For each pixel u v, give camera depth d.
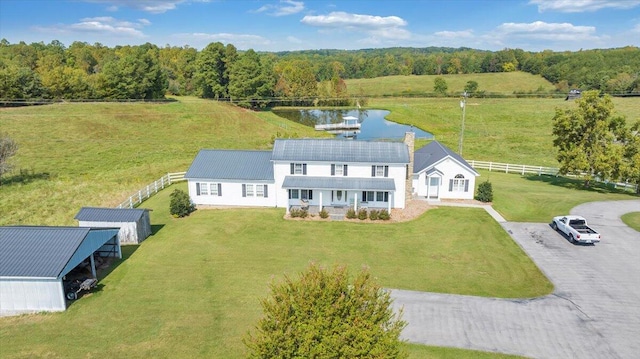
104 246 26.81
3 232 22.84
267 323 12.03
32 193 42.84
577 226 29.28
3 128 67.94
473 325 19.44
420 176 39.94
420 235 30.91
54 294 20.56
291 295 12.63
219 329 19.23
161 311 20.78
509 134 77.06
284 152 37.50
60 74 92.12
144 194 41.25
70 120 74.94
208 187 38.50
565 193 41.41
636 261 25.84
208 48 113.62
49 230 23.11
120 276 24.52
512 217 34.41
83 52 149.75
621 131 41.78
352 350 11.30
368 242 29.69
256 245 29.11
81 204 39.38
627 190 42.47
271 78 121.62
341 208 36.78
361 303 12.09
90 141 67.31
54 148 62.25
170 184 46.59
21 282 20.41
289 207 37.19
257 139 75.56
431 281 23.86
